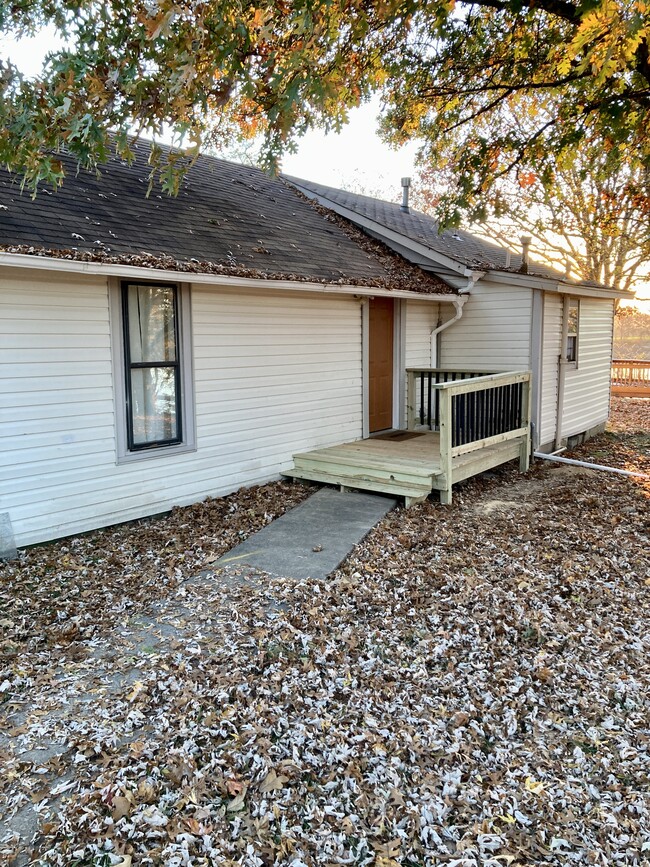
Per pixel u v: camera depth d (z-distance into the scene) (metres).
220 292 6.78
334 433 8.63
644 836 2.46
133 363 6.04
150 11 3.48
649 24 4.25
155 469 6.34
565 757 2.93
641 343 31.38
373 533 5.84
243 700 3.19
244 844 2.33
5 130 3.85
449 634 4.02
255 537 5.68
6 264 4.58
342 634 3.95
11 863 2.21
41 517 5.46
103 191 6.68
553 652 3.87
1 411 5.10
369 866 2.27
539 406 9.78
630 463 9.79
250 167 11.84
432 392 10.09
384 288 8.09
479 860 2.32
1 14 3.76
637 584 4.86
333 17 4.50
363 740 2.95
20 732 2.92
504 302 9.84
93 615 4.16
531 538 5.83
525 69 6.84
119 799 2.48
